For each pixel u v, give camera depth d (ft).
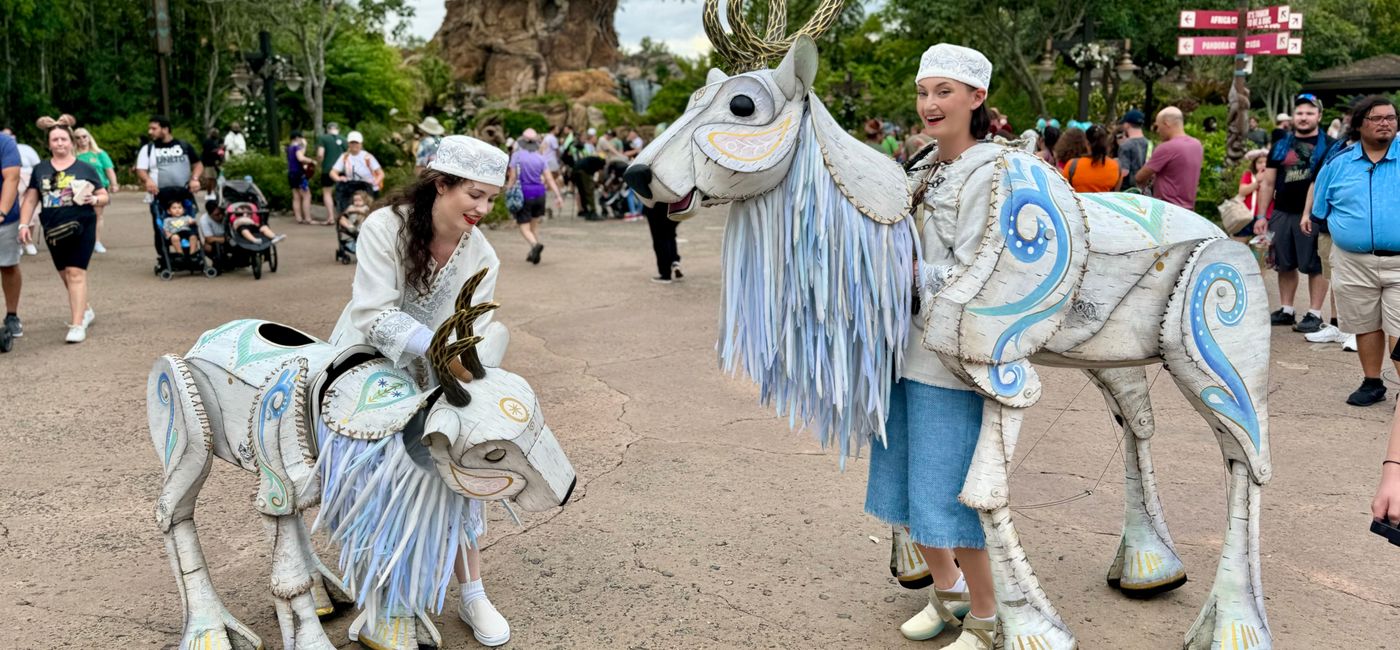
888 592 11.75
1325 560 12.39
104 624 10.93
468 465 8.50
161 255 34.37
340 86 117.08
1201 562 12.45
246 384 9.48
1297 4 123.03
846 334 9.12
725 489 14.96
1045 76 64.03
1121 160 32.63
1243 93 49.24
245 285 33.17
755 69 9.32
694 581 11.97
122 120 100.42
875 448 10.05
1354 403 18.98
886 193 9.08
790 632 10.79
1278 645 10.37
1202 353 9.27
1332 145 21.62
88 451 16.71
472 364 8.67
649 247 44.19
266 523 9.50
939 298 8.76
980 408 9.30
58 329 26.09
